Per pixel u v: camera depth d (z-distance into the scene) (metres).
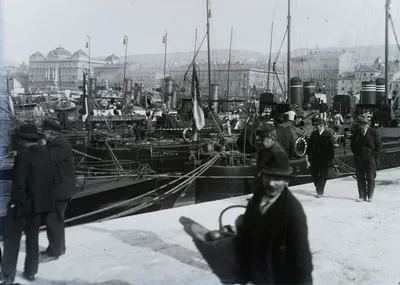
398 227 7.12
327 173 9.45
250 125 14.45
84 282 4.64
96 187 10.68
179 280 4.64
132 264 5.18
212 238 5.72
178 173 15.15
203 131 18.89
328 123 18.73
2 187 8.27
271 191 3.50
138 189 11.82
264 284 3.65
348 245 6.22
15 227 4.75
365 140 9.05
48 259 5.31
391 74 45.41
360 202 9.05
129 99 29.80
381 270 5.25
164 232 6.44
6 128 11.05
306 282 3.53
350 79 46.53
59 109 22.66
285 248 3.56
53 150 5.42
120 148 15.42
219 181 13.08
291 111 14.50
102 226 6.80
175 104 28.59
